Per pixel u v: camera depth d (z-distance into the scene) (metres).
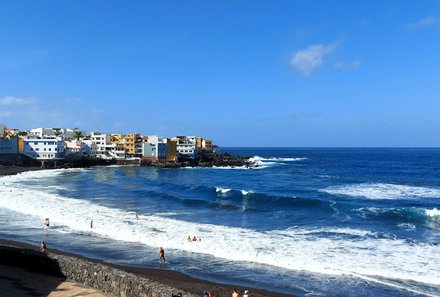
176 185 85.06
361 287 26.89
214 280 28.44
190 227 43.91
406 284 27.27
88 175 112.88
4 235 40.00
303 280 28.30
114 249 35.69
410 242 37.56
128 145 166.12
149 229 42.47
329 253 33.91
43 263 24.56
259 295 25.69
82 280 22.91
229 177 113.75
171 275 29.34
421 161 196.88
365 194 73.69
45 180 96.19
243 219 49.66
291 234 40.91
